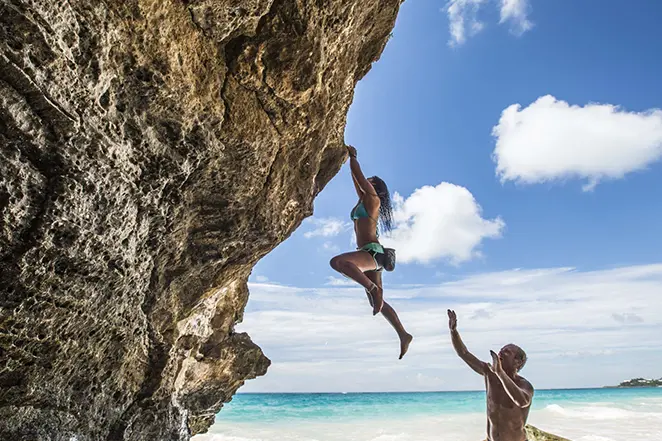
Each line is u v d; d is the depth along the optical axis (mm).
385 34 6449
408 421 26344
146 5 3512
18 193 3297
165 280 5379
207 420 9609
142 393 5812
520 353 5715
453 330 5801
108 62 3514
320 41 4785
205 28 4094
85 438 4840
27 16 2902
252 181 5281
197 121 4336
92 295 4199
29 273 3523
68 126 3383
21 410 4059
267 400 44219
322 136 6070
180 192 4719
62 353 4172
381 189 6414
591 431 19422
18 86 3082
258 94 4824
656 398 43344
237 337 8969
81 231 3736
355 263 5395
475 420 26297
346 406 36781
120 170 3926
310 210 6910
